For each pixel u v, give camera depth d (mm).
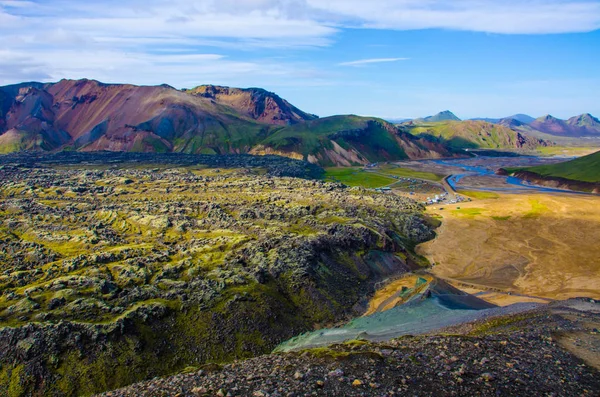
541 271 163000
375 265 165125
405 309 115750
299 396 39000
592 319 70750
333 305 127062
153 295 112375
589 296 135000
